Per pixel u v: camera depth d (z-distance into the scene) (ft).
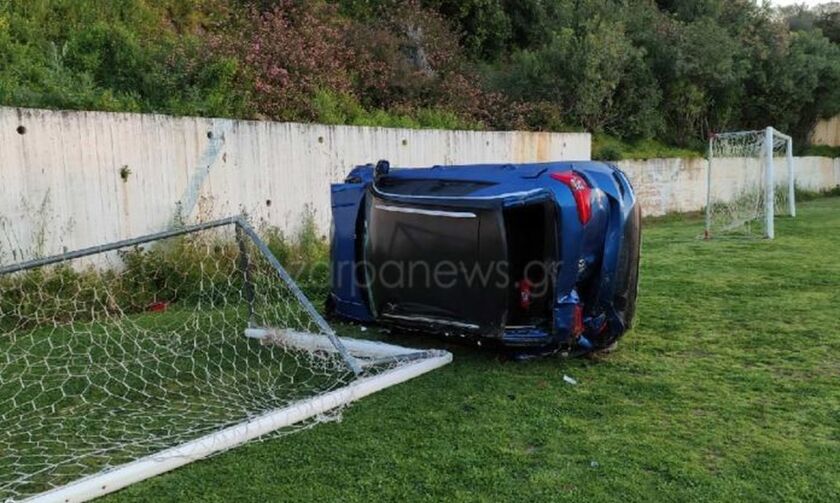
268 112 29.17
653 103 59.06
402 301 15.12
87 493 9.13
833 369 14.30
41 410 12.63
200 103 25.79
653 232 43.21
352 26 41.73
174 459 10.04
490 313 14.03
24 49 25.94
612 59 52.95
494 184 14.60
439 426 11.55
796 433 11.04
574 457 10.27
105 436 11.35
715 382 13.65
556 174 14.34
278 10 38.09
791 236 38.73
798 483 9.33
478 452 10.49
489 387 13.51
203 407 12.69
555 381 13.87
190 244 23.52
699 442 10.75
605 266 14.74
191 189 24.40
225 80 27.91
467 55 54.70
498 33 57.47
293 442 10.93
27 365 15.24
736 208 52.65
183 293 21.97
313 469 9.98
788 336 16.89
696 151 63.41
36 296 19.13
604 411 12.19
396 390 13.33
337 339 13.99
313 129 28.89
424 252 14.49
